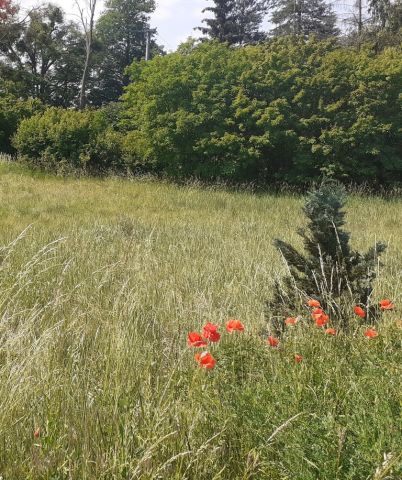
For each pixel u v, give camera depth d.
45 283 6.16
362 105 19.72
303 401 2.99
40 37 46.50
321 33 51.38
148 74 21.23
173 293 5.88
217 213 13.95
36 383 3.24
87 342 4.36
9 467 2.53
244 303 5.76
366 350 3.55
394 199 17.42
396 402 2.92
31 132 23.88
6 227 10.37
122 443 2.67
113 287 6.12
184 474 2.51
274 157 20.44
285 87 20.62
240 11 53.50
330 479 2.43
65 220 11.70
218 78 20.77
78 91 51.94
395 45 34.84
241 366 3.49
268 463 2.58
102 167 22.64
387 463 2.35
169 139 20.17
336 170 19.39
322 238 4.90
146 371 3.48
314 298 4.67
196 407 3.03
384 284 5.92
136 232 10.05
